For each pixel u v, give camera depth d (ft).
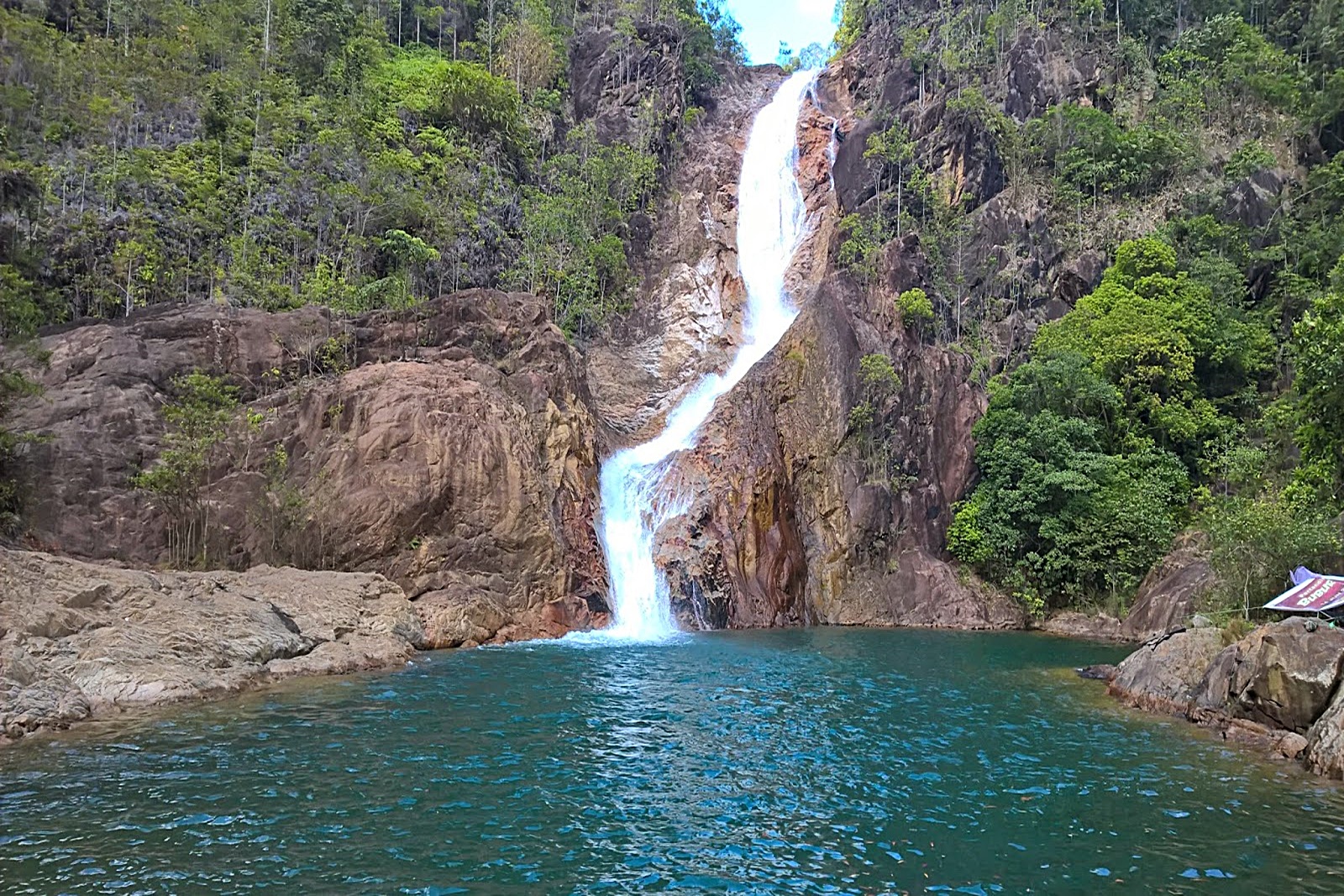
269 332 115.24
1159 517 133.39
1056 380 148.97
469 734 57.36
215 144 149.28
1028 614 138.82
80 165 136.77
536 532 110.52
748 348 187.62
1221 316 160.25
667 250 204.23
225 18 187.73
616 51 227.81
